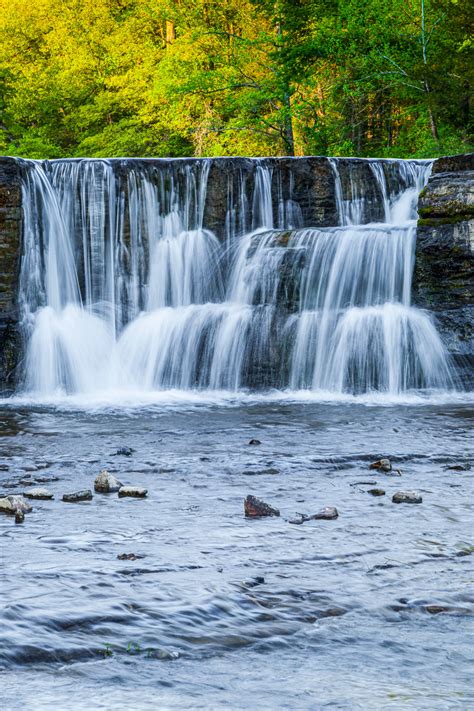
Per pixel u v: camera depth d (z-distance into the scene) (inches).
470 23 1227.9
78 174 745.6
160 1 1759.4
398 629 156.2
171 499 285.7
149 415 534.3
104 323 740.7
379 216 828.6
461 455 373.7
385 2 1336.1
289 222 805.9
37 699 120.1
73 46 1957.4
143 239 762.2
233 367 678.5
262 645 146.4
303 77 1432.1
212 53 1664.6
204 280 772.0
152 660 138.2
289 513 262.5
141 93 1841.8
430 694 123.6
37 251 721.6
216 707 118.2
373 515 259.0
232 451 386.9
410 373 639.8
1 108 1948.8
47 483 318.7
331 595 175.8
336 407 565.3
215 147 1638.8
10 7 2033.7
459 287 649.6
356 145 1535.4
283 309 690.2
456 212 657.0
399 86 1387.8
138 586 178.9
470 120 1289.4
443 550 215.6
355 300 682.8
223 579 185.9
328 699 121.6
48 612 158.6
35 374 691.4
